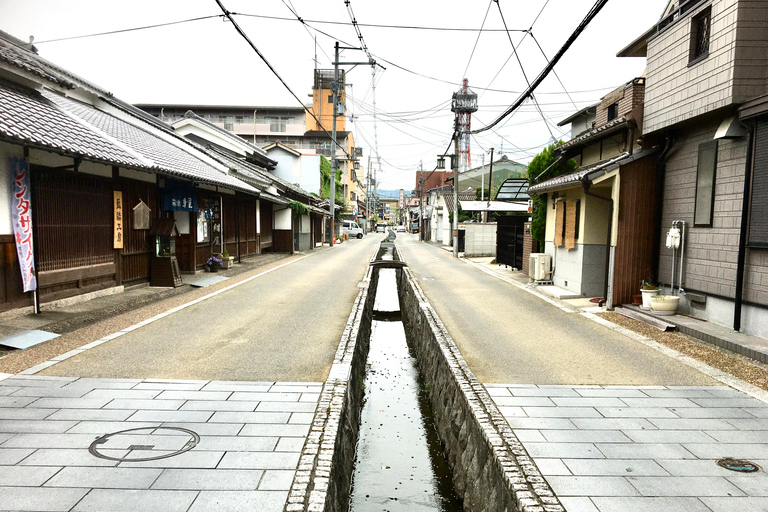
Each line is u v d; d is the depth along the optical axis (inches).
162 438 160.7
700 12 326.3
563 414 194.7
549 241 593.6
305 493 129.8
